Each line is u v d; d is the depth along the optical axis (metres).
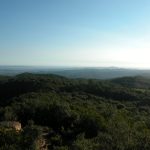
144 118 45.53
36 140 25.86
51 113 43.22
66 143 29.69
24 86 78.62
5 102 62.47
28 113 45.38
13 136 25.23
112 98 78.19
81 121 35.16
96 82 92.50
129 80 117.75
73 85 83.75
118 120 34.50
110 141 22.78
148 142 22.28
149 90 89.69
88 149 21.89
